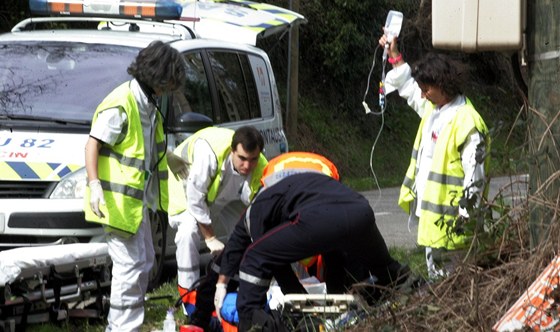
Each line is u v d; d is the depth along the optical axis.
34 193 9.57
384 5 30.50
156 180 8.40
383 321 6.19
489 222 6.48
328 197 6.65
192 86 11.34
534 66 6.07
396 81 9.12
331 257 7.32
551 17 5.97
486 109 35.19
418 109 8.99
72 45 11.26
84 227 9.57
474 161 7.41
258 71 13.02
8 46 11.30
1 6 20.28
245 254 6.72
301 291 6.89
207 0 14.33
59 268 8.57
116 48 11.23
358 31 30.03
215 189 8.80
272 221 6.82
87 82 10.80
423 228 7.73
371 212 6.65
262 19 13.96
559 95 6.00
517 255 6.42
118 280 8.03
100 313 8.99
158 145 8.38
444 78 7.67
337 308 6.53
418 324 6.11
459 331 5.93
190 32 12.21
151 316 9.21
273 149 12.88
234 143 8.44
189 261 8.99
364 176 28.38
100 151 7.96
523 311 5.64
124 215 7.91
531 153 6.15
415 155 8.28
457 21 6.07
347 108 30.00
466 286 6.29
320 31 29.22
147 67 7.97
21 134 10.02
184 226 9.01
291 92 23.59
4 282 8.17
